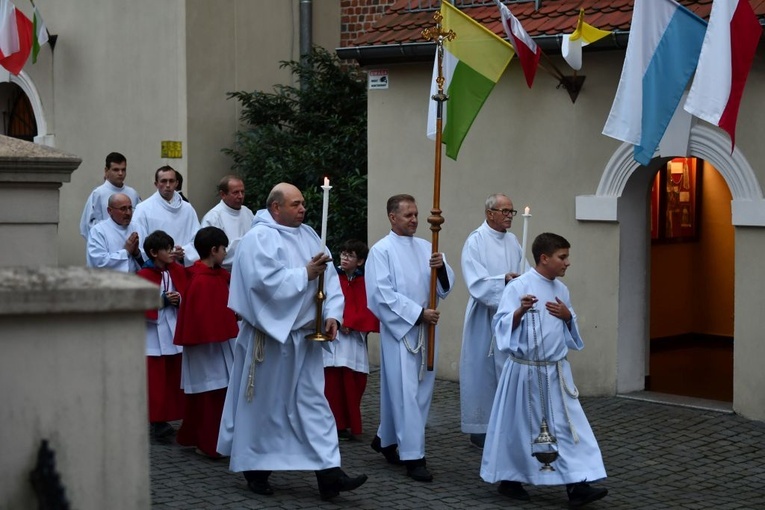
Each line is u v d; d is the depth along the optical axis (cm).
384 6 1519
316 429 741
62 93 1597
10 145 848
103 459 400
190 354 855
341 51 1169
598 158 1045
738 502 757
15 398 388
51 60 1605
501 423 745
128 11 1505
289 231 753
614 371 1047
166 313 923
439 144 837
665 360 1243
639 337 1065
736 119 867
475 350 891
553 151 1073
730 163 954
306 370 743
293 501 739
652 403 1020
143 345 405
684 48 895
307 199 1335
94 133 1562
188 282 898
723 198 1352
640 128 902
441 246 1154
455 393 1098
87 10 1557
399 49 1130
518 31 969
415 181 1168
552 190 1075
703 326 1380
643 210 1055
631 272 1052
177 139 1457
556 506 741
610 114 909
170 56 1460
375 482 795
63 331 394
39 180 854
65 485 394
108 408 401
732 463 851
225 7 1478
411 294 830
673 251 1355
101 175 1561
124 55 1516
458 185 1138
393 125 1179
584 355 1063
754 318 952
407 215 838
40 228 862
